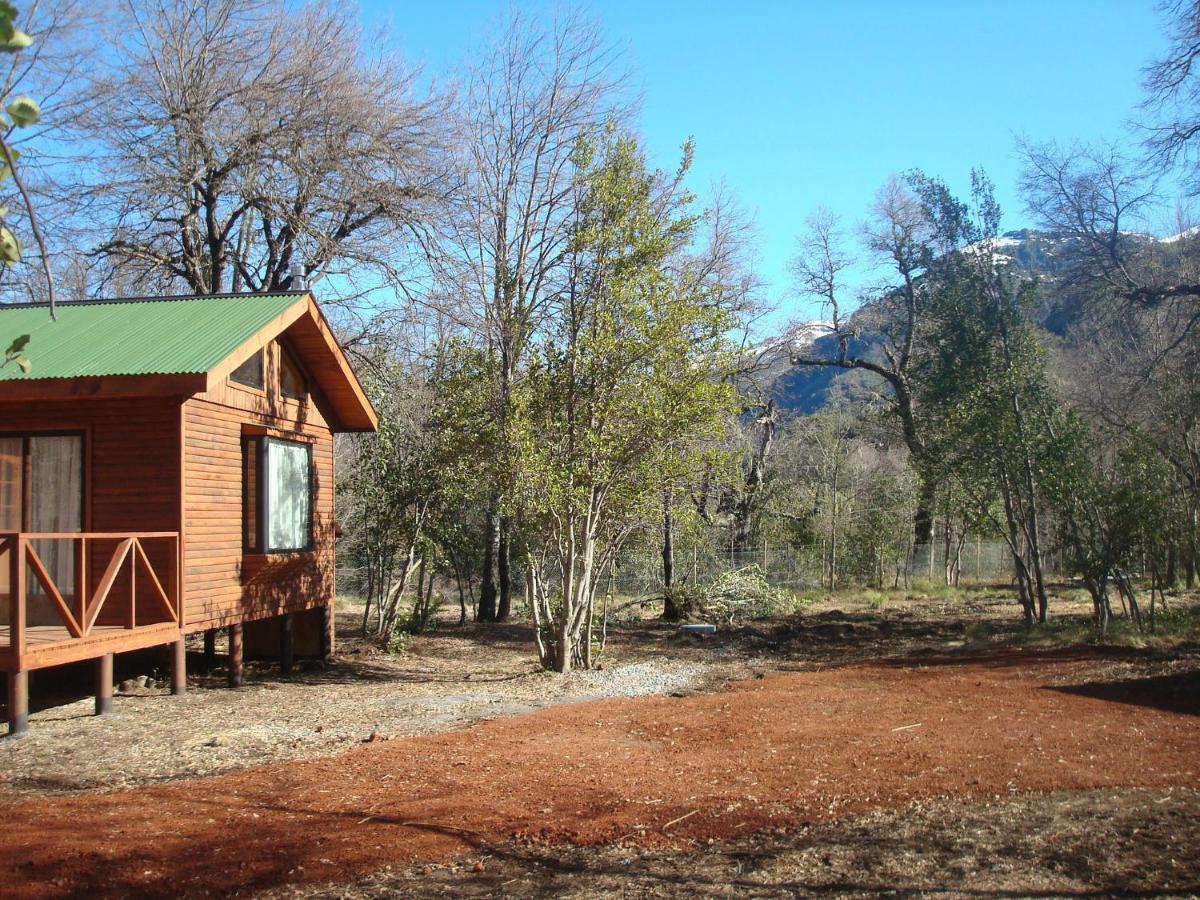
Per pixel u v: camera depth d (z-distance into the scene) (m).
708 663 14.65
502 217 20.81
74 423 10.64
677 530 17.38
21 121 2.75
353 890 4.85
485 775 7.02
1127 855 5.14
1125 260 19.59
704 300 13.80
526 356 12.93
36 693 11.43
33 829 5.70
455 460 13.64
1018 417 16.58
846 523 28.22
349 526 19.30
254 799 6.42
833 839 5.56
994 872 4.99
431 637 18.38
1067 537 16.34
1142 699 9.56
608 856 5.34
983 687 10.80
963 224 17.53
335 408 14.52
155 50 18.00
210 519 11.16
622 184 12.51
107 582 9.48
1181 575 23.95
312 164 18.53
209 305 12.12
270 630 14.49
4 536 8.56
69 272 20.52
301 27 18.97
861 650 15.97
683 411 12.12
